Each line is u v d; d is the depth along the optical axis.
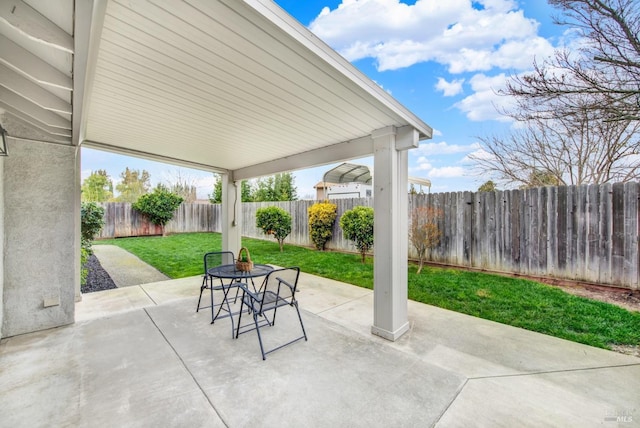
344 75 2.05
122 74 2.11
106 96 2.51
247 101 2.56
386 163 3.01
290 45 1.73
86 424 1.76
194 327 3.24
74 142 3.18
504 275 5.01
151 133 3.61
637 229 3.78
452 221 5.63
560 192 4.41
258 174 5.51
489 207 5.17
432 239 5.62
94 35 1.32
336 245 8.22
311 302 4.18
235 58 1.88
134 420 1.80
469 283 4.70
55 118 2.58
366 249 6.56
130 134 3.67
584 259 4.20
